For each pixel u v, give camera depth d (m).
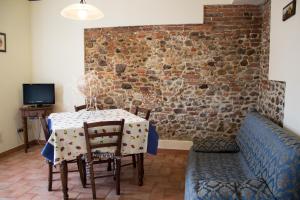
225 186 1.95
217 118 4.49
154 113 4.69
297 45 2.47
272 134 2.31
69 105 4.99
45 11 4.92
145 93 4.70
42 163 4.05
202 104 4.52
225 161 2.96
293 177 1.77
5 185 3.25
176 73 4.55
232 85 4.40
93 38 4.80
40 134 5.14
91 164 2.86
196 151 3.36
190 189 2.11
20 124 4.83
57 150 2.71
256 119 3.03
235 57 4.36
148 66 4.64
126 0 4.58
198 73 4.48
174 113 4.62
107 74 4.81
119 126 2.96
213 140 3.51
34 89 4.77
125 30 4.66
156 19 4.51
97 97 4.86
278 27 3.12
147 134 3.11
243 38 4.32
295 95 2.51
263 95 3.97
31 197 2.94
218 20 4.35
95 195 2.90
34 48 5.04
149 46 4.60
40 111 4.59
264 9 4.07
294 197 1.77
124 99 4.79
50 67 5.01
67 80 4.96
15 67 4.67
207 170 2.64
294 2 2.54
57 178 3.45
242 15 4.29
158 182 3.35
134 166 3.87
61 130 2.73
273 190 1.85
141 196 2.97
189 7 4.38
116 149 2.94
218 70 4.42
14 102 4.67
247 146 2.94
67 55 4.93
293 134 2.30
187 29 4.45
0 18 4.29
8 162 4.09
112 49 4.75
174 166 3.93
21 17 4.78
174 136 4.66
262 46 4.15
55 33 4.93
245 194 1.87
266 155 2.20
